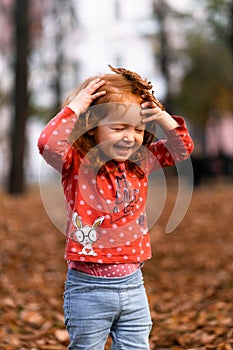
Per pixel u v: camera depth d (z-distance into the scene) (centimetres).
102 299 575
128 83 585
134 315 588
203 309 1102
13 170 2986
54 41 4206
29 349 867
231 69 4791
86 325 577
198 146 6031
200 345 892
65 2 4225
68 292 588
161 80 5106
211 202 2564
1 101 4434
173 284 1389
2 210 2148
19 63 2969
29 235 1798
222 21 4569
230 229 2027
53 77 4128
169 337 938
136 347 589
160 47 4794
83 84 608
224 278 1372
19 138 2992
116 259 578
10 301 1100
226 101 5003
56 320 1034
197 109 5041
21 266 1463
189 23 4656
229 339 890
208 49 4741
